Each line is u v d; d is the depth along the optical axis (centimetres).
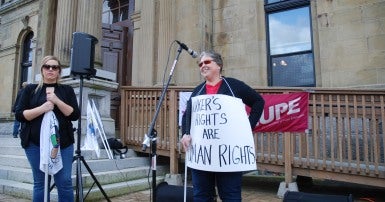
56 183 297
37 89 304
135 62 923
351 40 670
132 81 918
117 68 970
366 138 460
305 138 507
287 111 510
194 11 845
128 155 646
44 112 287
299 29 778
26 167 554
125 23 1015
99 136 623
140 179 580
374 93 454
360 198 505
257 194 527
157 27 874
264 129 526
